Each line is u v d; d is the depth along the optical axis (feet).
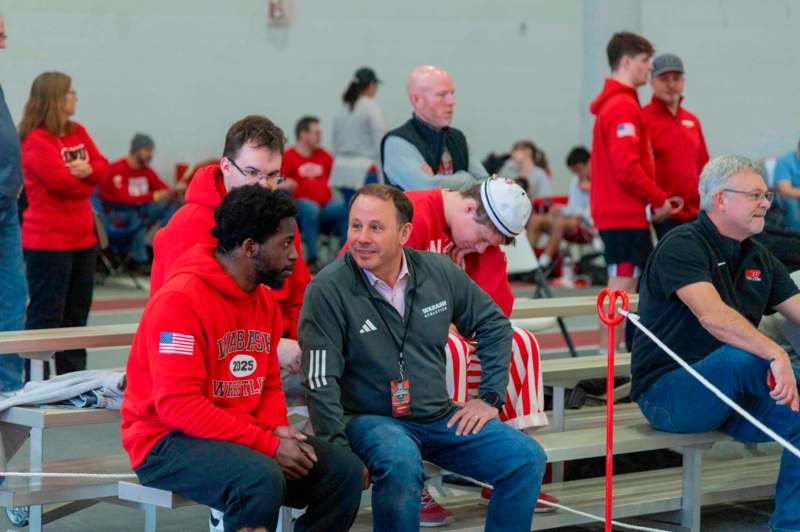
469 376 26.99
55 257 38.14
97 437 36.60
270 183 24.35
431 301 24.66
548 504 27.04
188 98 80.53
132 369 22.00
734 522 30.78
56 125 38.06
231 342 21.84
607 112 42.96
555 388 30.63
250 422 22.18
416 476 22.97
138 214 73.82
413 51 86.69
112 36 77.56
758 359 27.04
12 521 28.25
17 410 24.82
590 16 86.53
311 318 23.88
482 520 26.84
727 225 28.17
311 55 83.92
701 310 27.45
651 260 28.84
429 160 35.53
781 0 73.72
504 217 26.76
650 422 29.17
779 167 67.56
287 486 22.57
